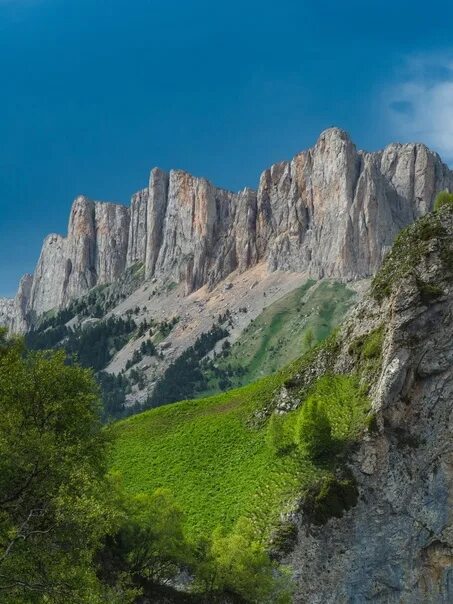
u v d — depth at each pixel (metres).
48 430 38.56
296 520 69.44
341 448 76.50
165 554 51.47
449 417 77.81
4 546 31.42
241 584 53.53
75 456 37.66
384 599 69.88
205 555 55.41
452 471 76.12
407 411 78.12
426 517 73.75
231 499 78.19
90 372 44.91
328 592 67.50
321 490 72.06
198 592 52.69
